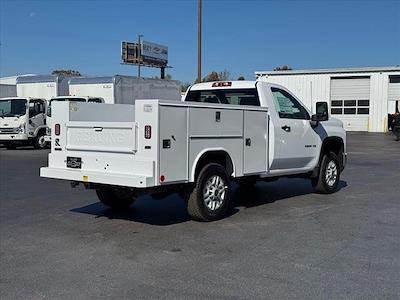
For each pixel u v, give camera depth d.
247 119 8.48
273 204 9.55
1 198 10.27
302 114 10.05
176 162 7.27
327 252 6.26
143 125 7.08
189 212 7.85
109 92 24.44
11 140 23.89
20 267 5.73
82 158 7.80
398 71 42.72
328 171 10.70
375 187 11.80
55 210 9.01
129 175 7.17
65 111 8.05
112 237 7.05
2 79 35.56
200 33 23.97
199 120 7.56
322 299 4.72
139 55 65.50
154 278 5.32
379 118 43.75
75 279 5.31
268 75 47.22
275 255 6.14
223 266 5.71
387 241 6.80
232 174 8.27
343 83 44.97
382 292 4.90
